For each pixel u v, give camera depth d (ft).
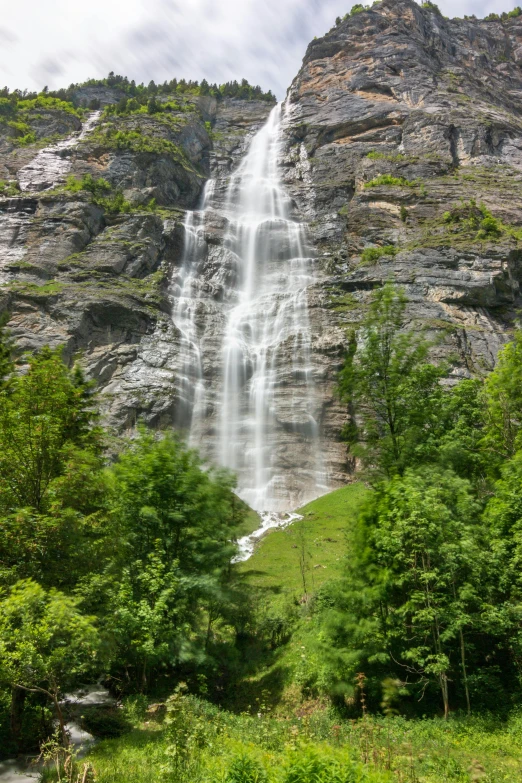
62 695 58.70
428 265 226.99
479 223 245.86
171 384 197.67
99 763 46.39
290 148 363.35
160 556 67.72
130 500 69.46
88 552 57.62
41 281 218.38
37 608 47.93
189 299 233.35
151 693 72.38
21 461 58.13
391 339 77.97
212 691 76.89
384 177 291.79
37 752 52.60
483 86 407.64
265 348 216.74
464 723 54.80
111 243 239.30
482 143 325.83
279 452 192.34
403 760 45.55
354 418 193.88
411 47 406.00
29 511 54.60
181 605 66.13
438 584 58.65
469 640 64.18
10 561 55.42
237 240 276.00
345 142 352.08
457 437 82.64
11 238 238.48
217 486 78.28
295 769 32.73
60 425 61.93
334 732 53.42
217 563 73.05
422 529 59.67
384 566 62.80
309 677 70.54
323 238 284.20
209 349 216.13
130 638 65.46
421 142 332.39
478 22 506.07
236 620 83.25
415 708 60.39
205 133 392.47
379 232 259.19
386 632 61.72
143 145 312.09
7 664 45.47
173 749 44.45
